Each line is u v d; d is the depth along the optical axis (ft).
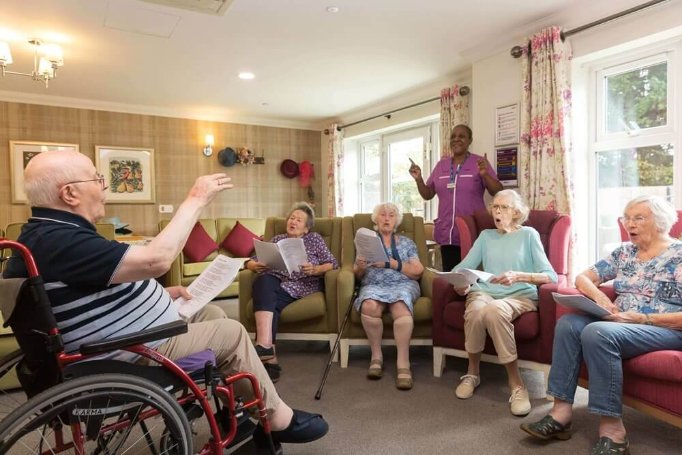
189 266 14.46
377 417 6.45
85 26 9.72
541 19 9.74
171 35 10.23
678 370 4.81
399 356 7.73
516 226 8.00
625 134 9.39
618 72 9.52
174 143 18.16
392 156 17.85
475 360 7.30
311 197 21.18
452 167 11.11
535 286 7.46
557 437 5.71
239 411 4.41
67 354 3.52
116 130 17.02
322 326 8.92
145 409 3.83
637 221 5.99
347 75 13.39
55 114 15.93
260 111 18.34
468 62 12.32
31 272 3.34
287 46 11.01
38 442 4.64
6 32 10.00
